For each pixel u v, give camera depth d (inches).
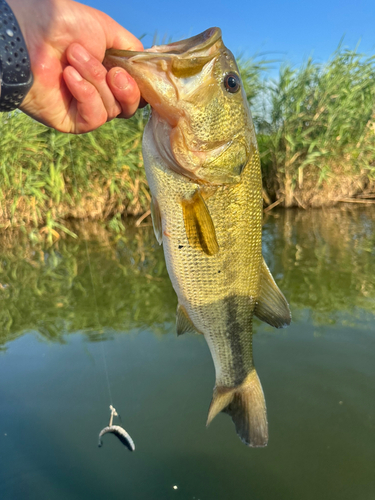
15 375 20.2
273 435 16.5
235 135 12.6
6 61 8.6
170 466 15.5
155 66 10.6
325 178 53.5
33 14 9.2
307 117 53.7
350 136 55.5
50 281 33.4
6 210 48.5
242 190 13.3
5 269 37.2
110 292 30.1
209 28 11.6
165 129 12.1
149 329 24.1
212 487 14.5
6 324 25.6
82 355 21.7
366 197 60.4
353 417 17.1
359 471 14.9
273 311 15.0
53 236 47.4
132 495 14.3
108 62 10.3
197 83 11.3
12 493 14.2
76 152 48.5
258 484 14.7
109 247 42.8
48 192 50.1
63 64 9.9
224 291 14.0
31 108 10.1
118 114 10.7
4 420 17.3
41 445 16.2
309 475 14.9
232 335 14.7
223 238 13.4
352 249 36.6
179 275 13.4
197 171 12.3
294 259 34.3
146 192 53.2
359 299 26.2
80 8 9.7
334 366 20.0
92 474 15.1
